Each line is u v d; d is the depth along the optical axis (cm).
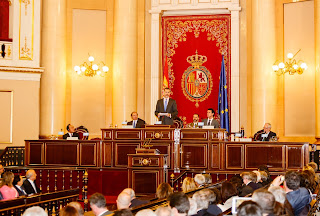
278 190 554
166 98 1337
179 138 1230
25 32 1631
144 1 1733
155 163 1105
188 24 1722
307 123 1573
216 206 557
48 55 1644
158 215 455
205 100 1708
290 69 1562
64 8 1673
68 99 1689
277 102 1620
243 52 1688
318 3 1528
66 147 1286
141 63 1719
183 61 1722
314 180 852
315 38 1537
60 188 1271
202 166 1221
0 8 1619
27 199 701
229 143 1223
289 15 1623
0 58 1600
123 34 1689
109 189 1252
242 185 795
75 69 1639
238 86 1672
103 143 1267
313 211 618
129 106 1670
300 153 1199
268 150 1213
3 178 893
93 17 1725
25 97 1614
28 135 1609
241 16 1694
